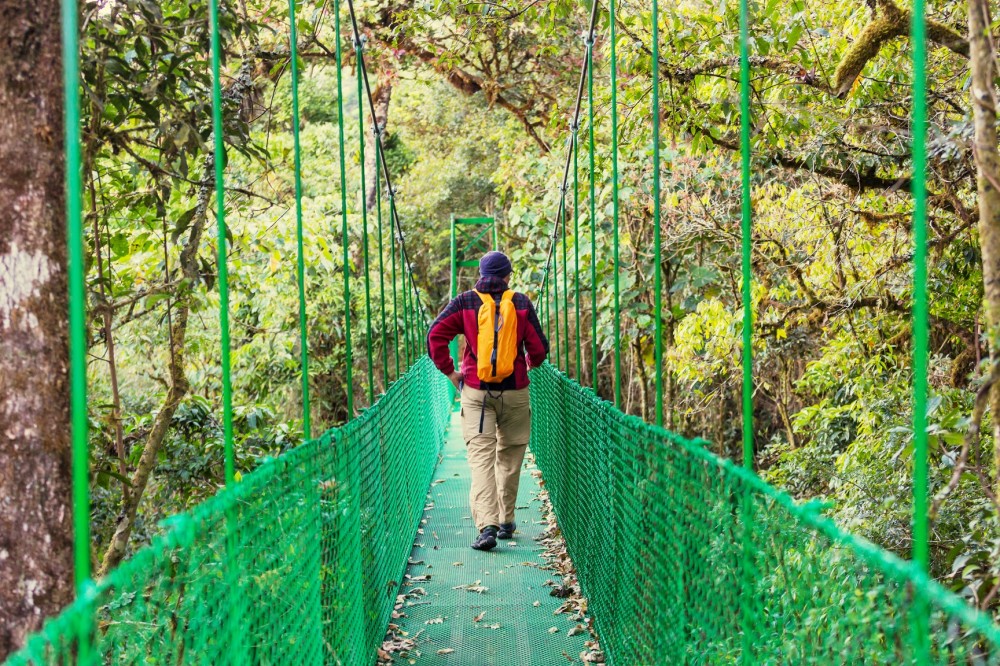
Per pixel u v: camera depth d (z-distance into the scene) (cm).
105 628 140
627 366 1250
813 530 142
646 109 473
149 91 314
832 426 557
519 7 556
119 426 362
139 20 338
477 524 459
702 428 997
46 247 163
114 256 404
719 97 462
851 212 459
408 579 413
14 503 159
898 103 399
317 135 1408
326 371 1270
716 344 641
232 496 145
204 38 337
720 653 162
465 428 456
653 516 219
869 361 491
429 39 677
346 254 287
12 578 159
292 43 232
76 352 123
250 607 155
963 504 298
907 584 106
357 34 345
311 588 201
